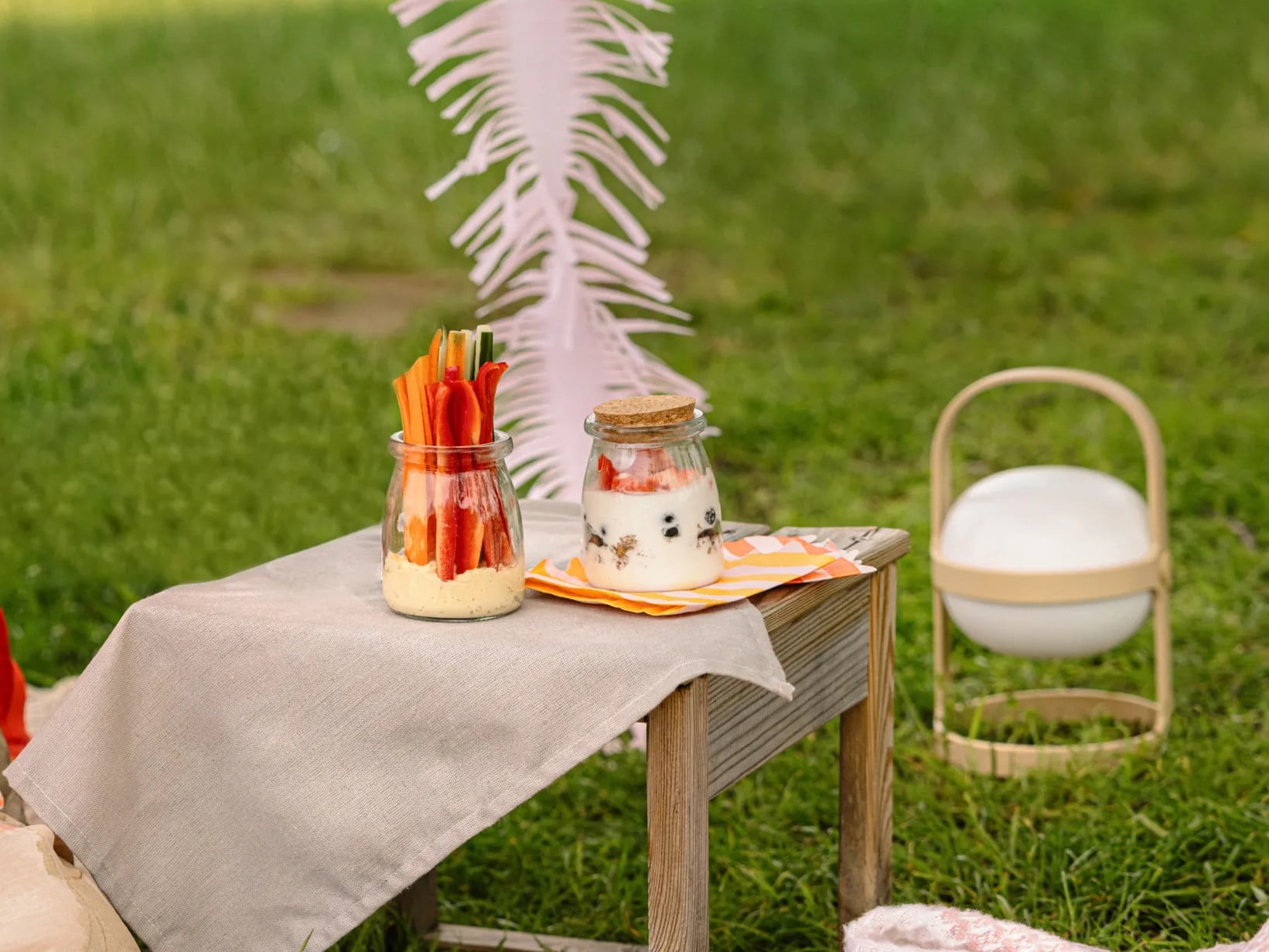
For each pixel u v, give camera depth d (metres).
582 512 2.11
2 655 2.40
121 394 5.95
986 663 3.74
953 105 10.30
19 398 5.97
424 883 2.61
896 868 2.83
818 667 2.18
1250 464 4.92
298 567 2.15
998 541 3.17
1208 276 7.47
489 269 3.04
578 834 3.02
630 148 9.41
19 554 4.47
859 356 6.51
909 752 3.24
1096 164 9.41
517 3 2.92
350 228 8.73
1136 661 3.77
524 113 2.98
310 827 1.88
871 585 2.31
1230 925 2.63
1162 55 10.91
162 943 1.97
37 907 1.80
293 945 1.90
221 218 8.91
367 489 4.96
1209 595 4.04
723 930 2.65
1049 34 11.38
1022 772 3.16
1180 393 5.80
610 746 3.31
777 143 9.78
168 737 1.95
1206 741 3.21
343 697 1.87
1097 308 6.99
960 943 1.96
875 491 5.03
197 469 5.21
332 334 6.81
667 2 12.27
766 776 3.19
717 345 6.79
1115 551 3.16
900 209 8.83
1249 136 9.70
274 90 10.76
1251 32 11.16
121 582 4.31
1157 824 2.91
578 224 3.05
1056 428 5.38
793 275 7.78
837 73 10.84
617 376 3.08
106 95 10.76
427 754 1.85
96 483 5.04
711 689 1.93
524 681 1.80
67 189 9.15
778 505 4.92
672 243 8.35
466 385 1.87
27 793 1.99
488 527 1.88
